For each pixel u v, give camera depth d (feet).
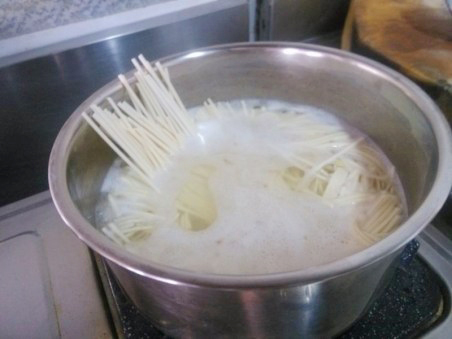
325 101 0.94
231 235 0.72
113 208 0.81
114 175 0.88
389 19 1.03
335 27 1.24
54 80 0.93
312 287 0.47
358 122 0.91
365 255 0.45
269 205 0.77
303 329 0.56
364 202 0.79
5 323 0.72
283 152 0.89
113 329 0.69
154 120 0.88
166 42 1.01
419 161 0.70
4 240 0.86
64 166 0.62
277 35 1.15
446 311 0.66
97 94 0.78
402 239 0.46
